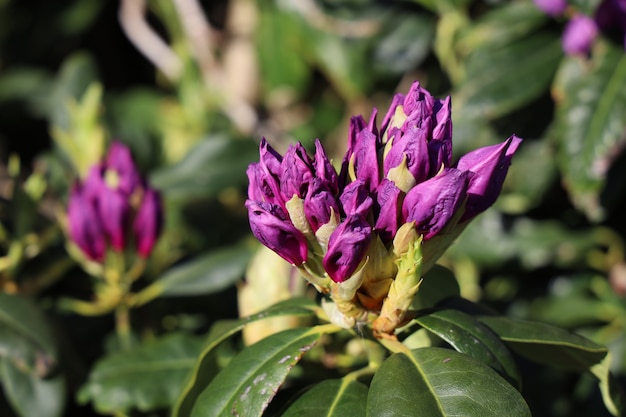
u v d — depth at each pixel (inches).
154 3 43.3
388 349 19.2
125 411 23.9
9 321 23.7
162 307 28.1
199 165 29.4
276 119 40.5
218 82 40.7
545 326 19.6
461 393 17.9
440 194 17.7
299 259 18.4
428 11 32.3
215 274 26.0
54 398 24.1
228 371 19.2
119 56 51.6
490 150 18.3
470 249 31.5
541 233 31.0
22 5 49.4
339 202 18.1
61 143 31.2
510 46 28.1
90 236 25.1
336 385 19.4
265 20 37.9
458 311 19.1
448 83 31.9
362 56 34.3
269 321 22.6
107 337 27.5
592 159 26.7
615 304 30.5
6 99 46.3
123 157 25.5
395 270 18.6
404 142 17.9
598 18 26.6
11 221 26.0
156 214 25.5
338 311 19.4
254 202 18.1
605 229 31.1
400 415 17.6
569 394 30.0
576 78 27.1
